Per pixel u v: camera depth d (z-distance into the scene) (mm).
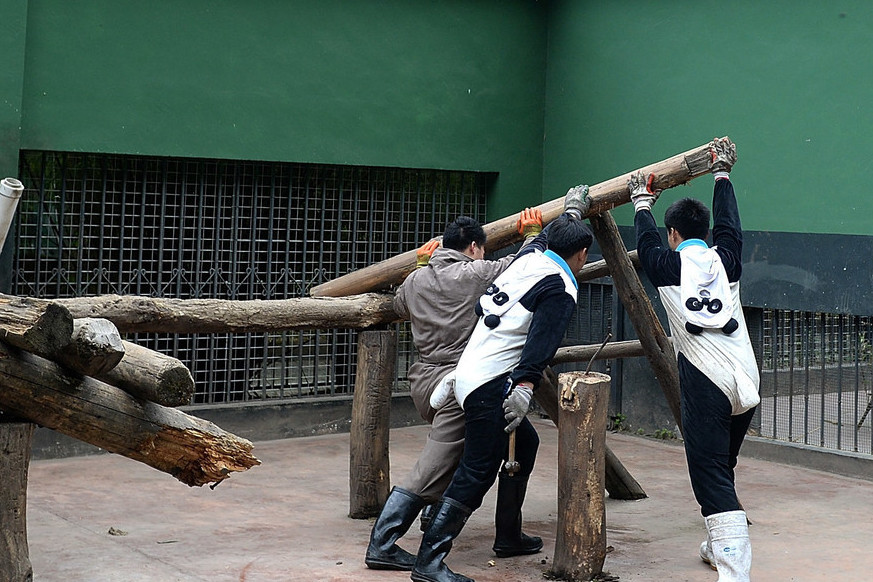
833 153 7590
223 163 8414
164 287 8219
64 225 7863
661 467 7777
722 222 5062
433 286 5449
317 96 8617
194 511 6324
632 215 9031
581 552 5023
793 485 7250
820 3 7652
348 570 5164
